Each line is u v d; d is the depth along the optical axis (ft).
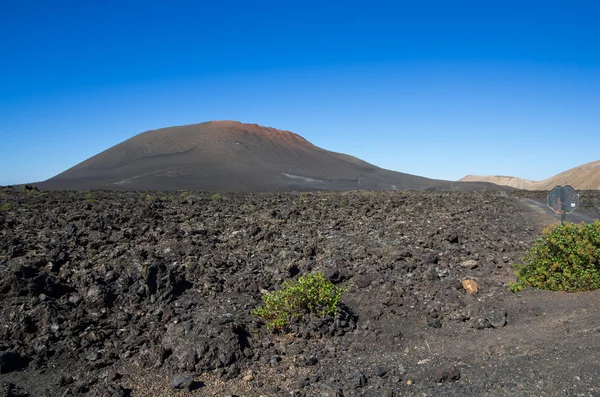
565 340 20.97
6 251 34.78
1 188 134.62
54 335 23.16
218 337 21.98
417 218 61.26
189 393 18.71
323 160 606.55
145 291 28.43
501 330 23.85
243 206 76.84
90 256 35.68
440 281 31.86
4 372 20.36
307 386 18.90
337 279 32.40
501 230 53.11
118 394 18.31
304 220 58.65
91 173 458.91
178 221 55.42
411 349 22.63
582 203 97.14
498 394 17.30
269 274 34.12
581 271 27.45
